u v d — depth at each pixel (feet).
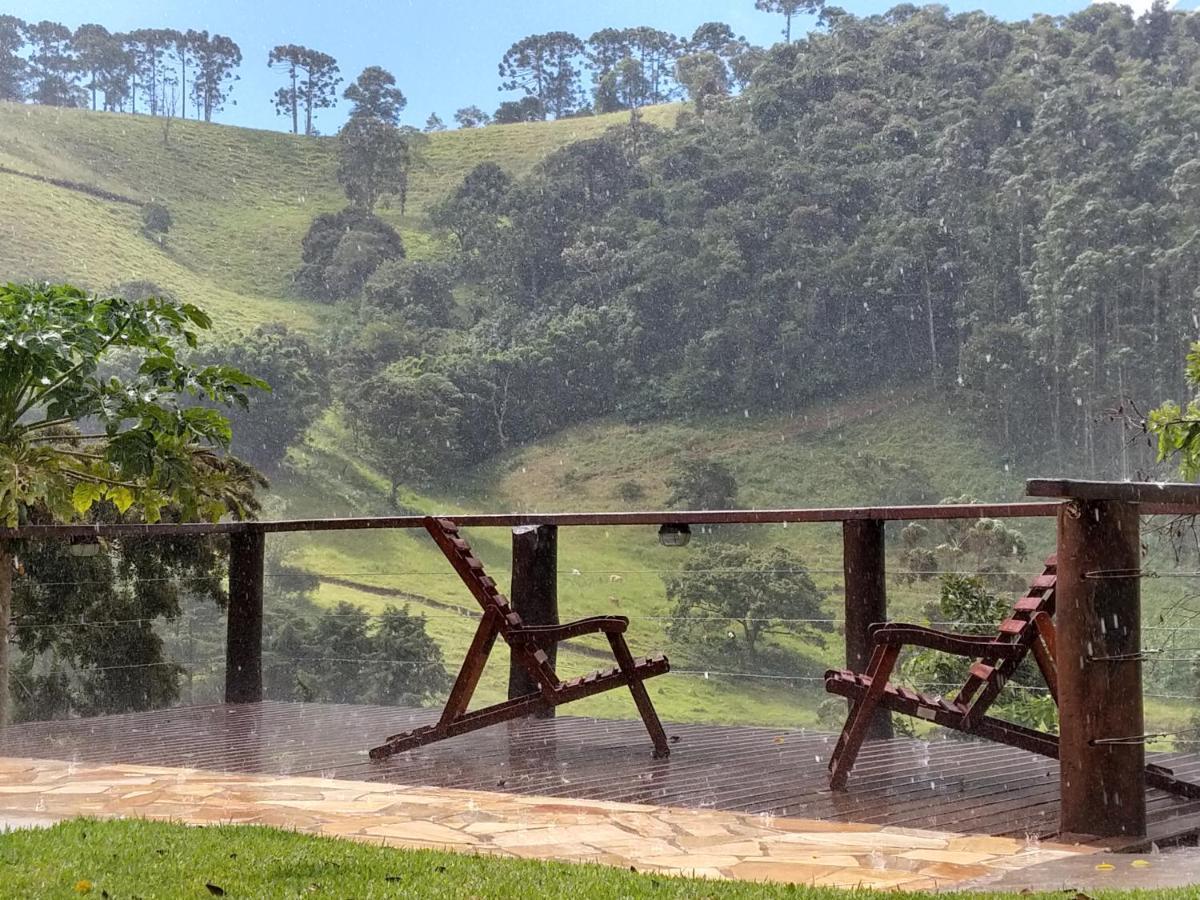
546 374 284.00
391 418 259.19
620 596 188.14
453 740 18.17
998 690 13.89
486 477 267.59
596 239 309.01
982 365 243.19
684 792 13.93
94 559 34.88
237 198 414.00
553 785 14.46
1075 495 11.02
